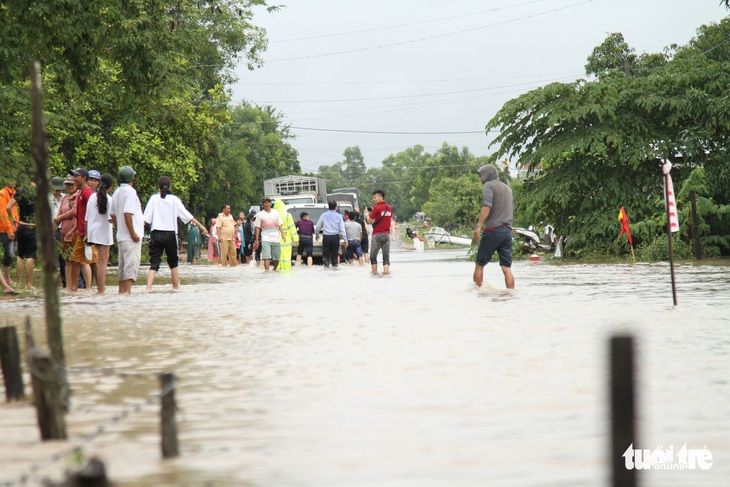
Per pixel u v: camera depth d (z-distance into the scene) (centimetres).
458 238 15888
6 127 4022
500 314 2211
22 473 833
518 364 1400
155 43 4406
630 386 525
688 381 1241
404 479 782
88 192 3572
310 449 895
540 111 7294
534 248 8500
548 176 7444
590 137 7075
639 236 6950
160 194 3669
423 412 1059
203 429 997
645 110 7281
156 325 2131
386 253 4906
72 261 3625
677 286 3247
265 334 1898
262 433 972
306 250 6844
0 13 4009
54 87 4878
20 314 2548
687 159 7062
